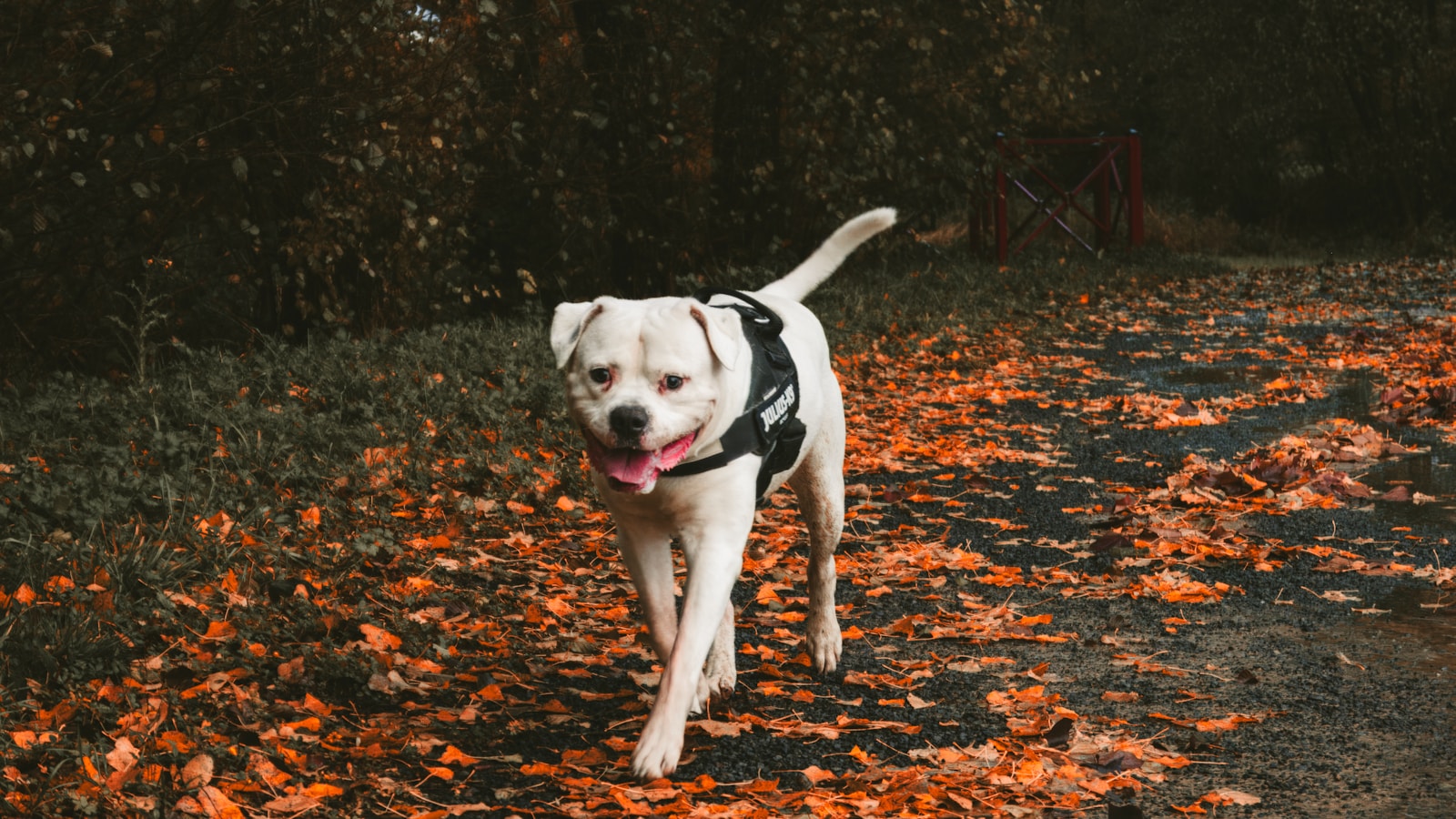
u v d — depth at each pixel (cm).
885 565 578
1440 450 757
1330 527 609
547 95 1279
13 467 575
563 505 646
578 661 461
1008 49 1544
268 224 1040
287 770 363
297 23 955
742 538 379
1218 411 915
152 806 323
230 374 821
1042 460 784
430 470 677
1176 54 2795
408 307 1208
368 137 978
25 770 342
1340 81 2672
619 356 345
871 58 1514
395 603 506
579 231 1399
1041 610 516
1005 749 377
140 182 918
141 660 420
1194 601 517
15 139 778
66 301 1040
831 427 447
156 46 902
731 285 1374
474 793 357
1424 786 346
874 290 1479
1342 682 424
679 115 1376
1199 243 2462
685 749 386
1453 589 514
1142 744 375
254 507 580
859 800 342
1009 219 2512
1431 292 1627
